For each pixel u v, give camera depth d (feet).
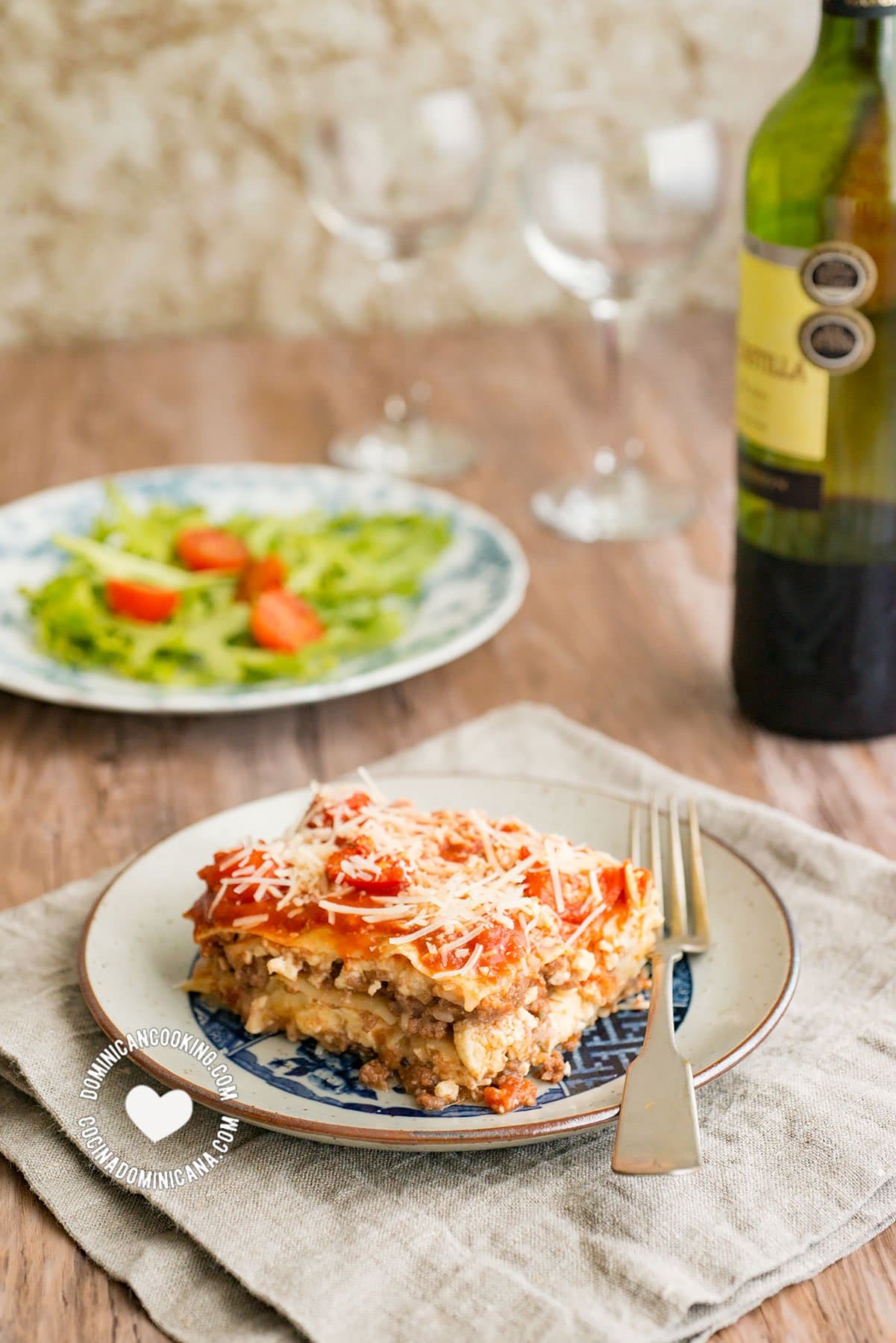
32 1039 2.48
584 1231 2.11
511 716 3.60
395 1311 1.97
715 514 4.93
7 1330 2.05
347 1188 2.21
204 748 3.64
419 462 5.43
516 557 4.17
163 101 6.62
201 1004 2.54
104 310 7.04
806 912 2.86
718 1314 1.99
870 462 3.21
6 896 3.06
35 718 3.80
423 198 5.68
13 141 6.62
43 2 6.34
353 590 4.09
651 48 6.66
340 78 5.68
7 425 5.89
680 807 3.15
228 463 5.49
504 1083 2.30
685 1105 2.16
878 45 2.98
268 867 2.46
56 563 4.40
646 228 4.79
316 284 7.08
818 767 3.47
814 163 3.05
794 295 3.10
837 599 3.34
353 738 3.67
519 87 6.71
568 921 2.42
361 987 2.36
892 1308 2.03
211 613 4.01
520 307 7.22
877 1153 2.23
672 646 4.09
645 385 6.16
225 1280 2.09
